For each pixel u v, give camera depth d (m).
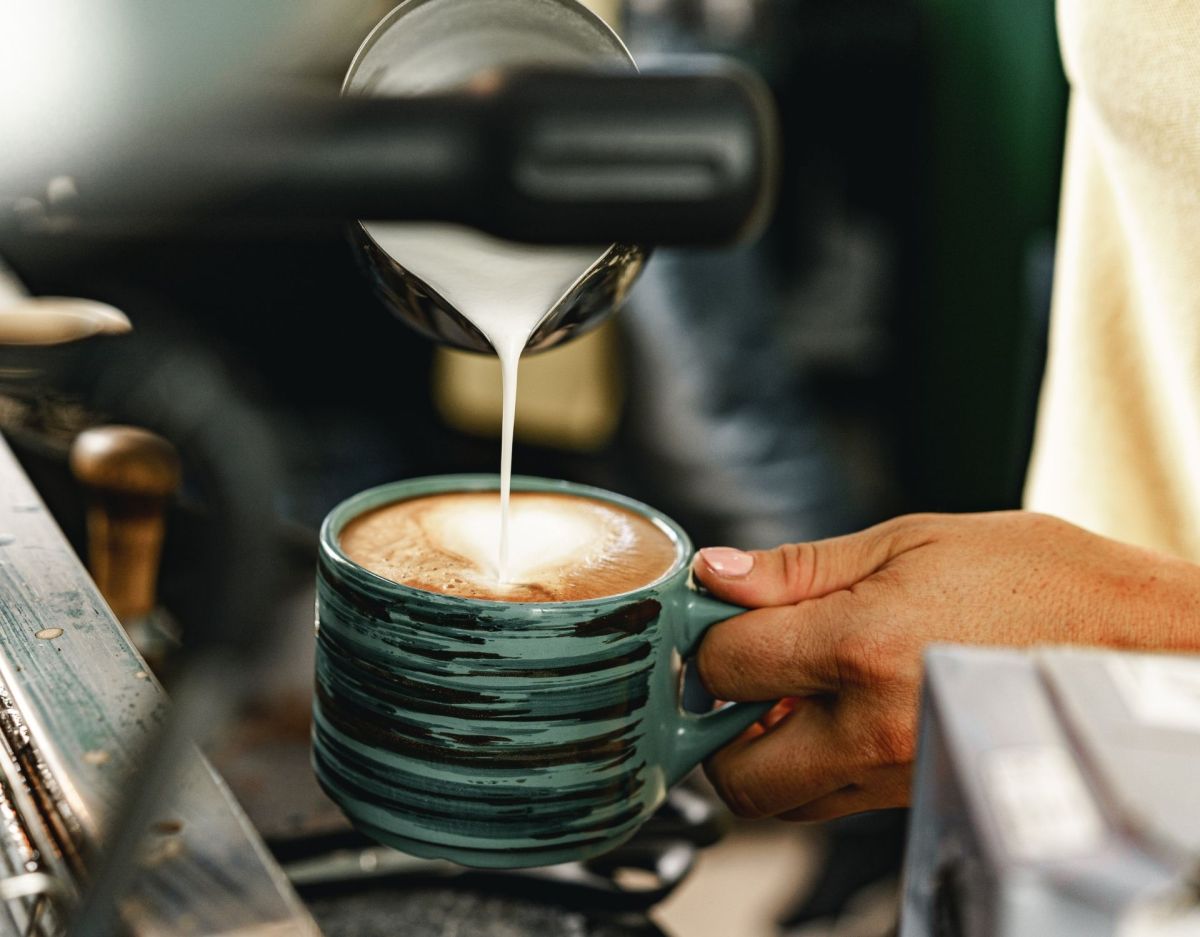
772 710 0.56
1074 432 0.74
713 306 1.49
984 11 2.06
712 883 1.48
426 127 0.22
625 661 0.45
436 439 1.92
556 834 0.46
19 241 0.22
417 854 0.47
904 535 0.52
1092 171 0.71
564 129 0.22
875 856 1.40
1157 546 0.72
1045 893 0.20
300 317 1.79
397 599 0.44
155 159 0.21
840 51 2.26
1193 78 0.60
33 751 0.39
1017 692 0.25
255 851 0.34
